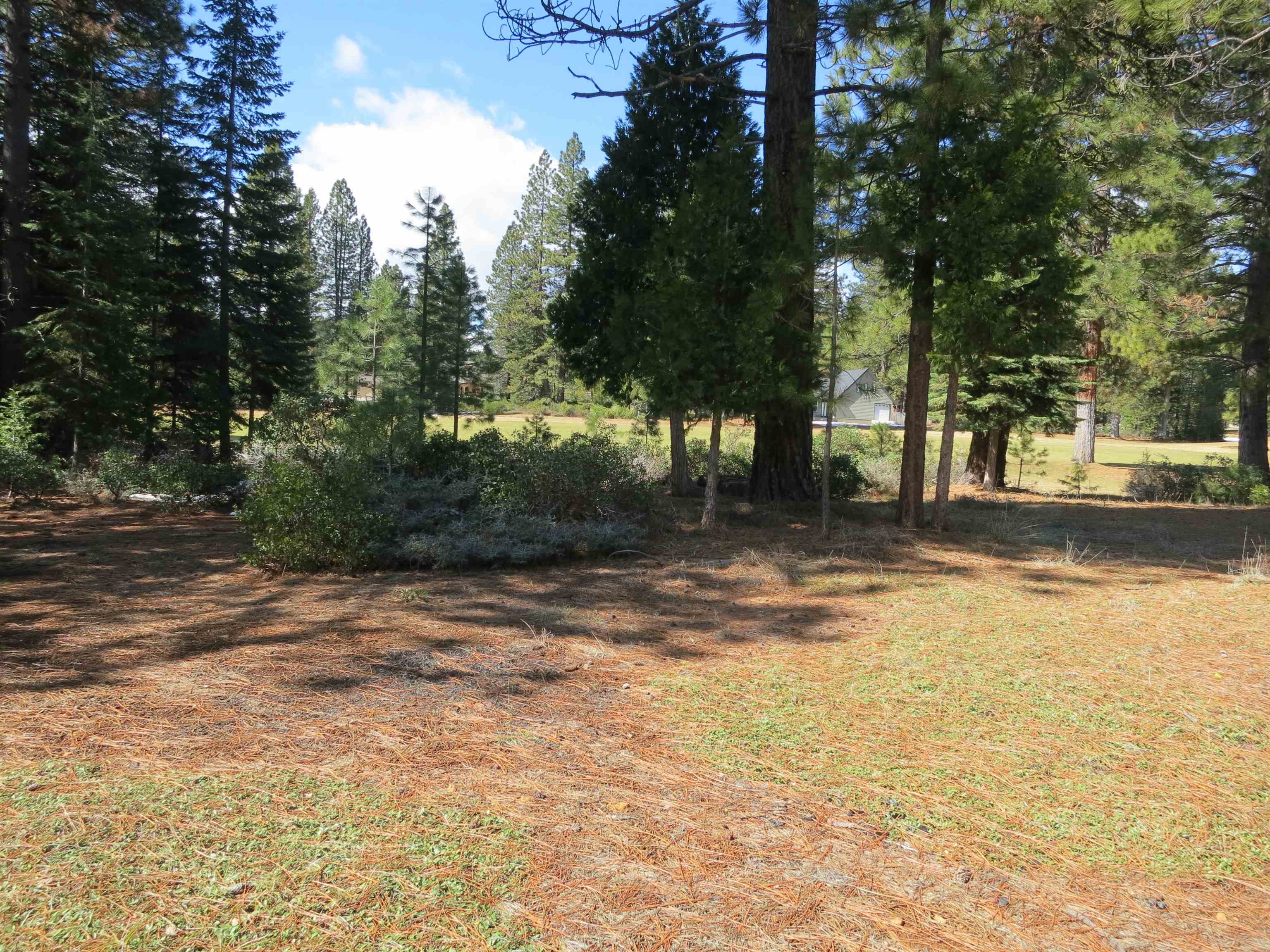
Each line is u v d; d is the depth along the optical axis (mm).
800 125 9633
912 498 9867
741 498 12758
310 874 2443
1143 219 16422
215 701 3908
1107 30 10469
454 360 27219
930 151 8461
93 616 5516
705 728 3701
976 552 8477
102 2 16688
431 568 7383
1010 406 16812
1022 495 17500
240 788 2998
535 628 5328
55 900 2285
